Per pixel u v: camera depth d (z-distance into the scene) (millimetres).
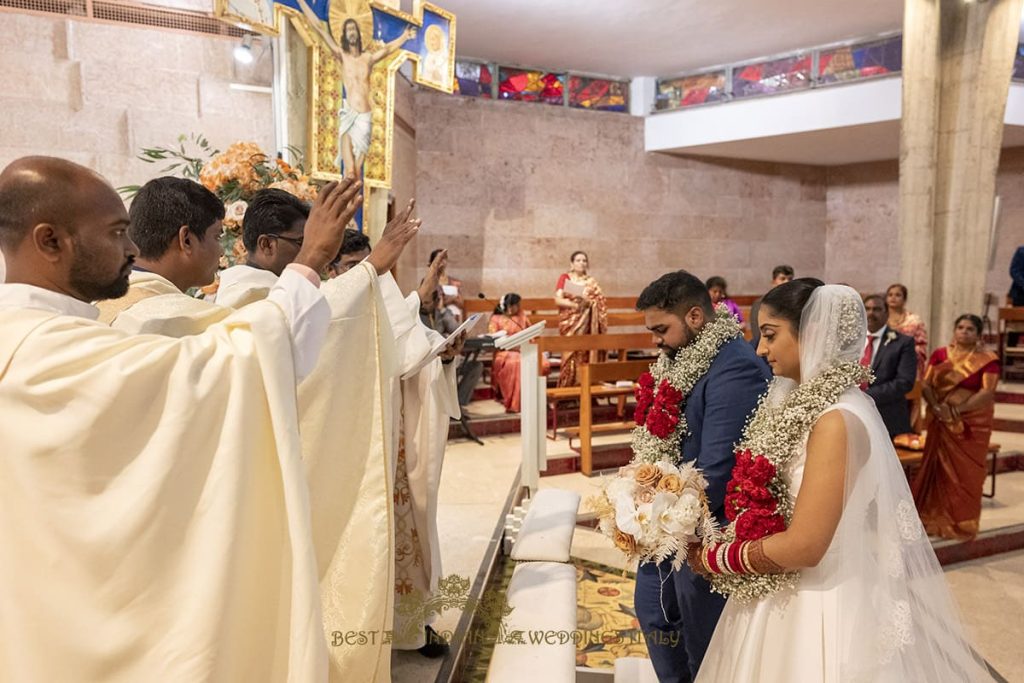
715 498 2016
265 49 5043
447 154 9172
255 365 1220
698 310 2258
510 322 7102
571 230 9914
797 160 10828
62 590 1104
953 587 3918
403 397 2324
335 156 5270
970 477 4258
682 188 10484
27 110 4461
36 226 1198
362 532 1665
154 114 4777
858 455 1504
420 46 5820
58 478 1090
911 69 6027
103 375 1095
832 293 1604
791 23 7973
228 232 2777
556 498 3607
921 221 6141
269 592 1267
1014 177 9672
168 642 1124
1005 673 2959
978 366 4223
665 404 2211
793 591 1569
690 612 2078
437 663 2242
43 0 4457
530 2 7355
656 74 9953
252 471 1208
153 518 1115
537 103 9602
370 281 1711
